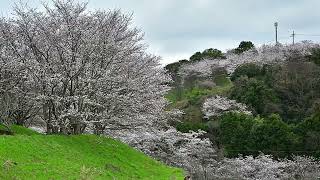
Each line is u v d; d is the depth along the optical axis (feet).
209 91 212.43
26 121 77.46
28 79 59.36
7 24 61.93
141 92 65.72
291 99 175.83
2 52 60.39
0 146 41.68
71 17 59.72
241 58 261.44
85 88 59.21
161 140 111.34
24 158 41.16
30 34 60.80
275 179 121.39
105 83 59.57
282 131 137.80
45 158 43.73
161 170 62.39
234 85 196.85
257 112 171.32
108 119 61.52
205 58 287.69
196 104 195.21
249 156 129.70
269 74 192.13
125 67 65.16
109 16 63.16
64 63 58.54
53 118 65.31
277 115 156.15
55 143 51.42
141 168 58.70
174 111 80.53
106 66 61.16
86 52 58.70
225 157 134.92
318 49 221.46
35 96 59.93
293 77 185.78
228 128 149.07
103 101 60.90
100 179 43.11
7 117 59.52
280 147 136.36
